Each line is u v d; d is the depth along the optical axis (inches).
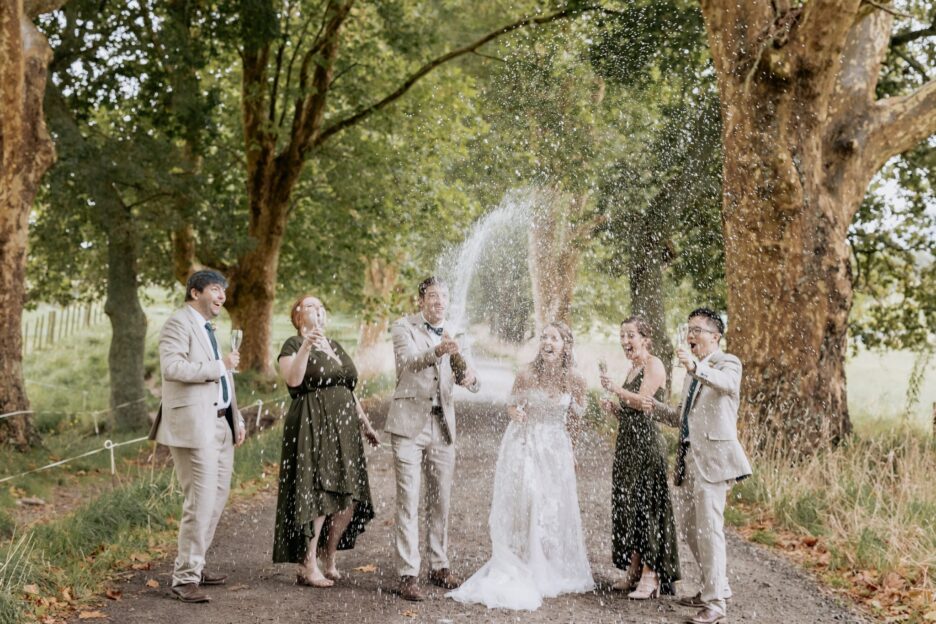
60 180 538.3
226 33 600.7
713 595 188.1
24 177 414.0
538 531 208.7
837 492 297.1
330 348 214.1
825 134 422.9
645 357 213.8
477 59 746.2
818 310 397.7
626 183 584.1
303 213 840.3
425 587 210.2
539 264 667.4
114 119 639.1
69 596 194.1
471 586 202.5
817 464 323.6
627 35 582.6
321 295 884.0
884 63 579.5
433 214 795.4
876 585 222.5
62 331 1038.4
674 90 575.5
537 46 657.6
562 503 213.2
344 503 206.1
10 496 331.0
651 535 204.8
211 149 759.1
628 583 212.1
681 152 568.4
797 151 390.9
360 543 257.9
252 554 242.7
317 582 209.5
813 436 385.1
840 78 434.6
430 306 217.8
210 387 203.0
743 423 393.1
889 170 618.5
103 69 580.7
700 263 561.0
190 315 207.2
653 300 559.2
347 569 227.3
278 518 206.8
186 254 766.5
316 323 211.3
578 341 713.6
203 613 186.2
